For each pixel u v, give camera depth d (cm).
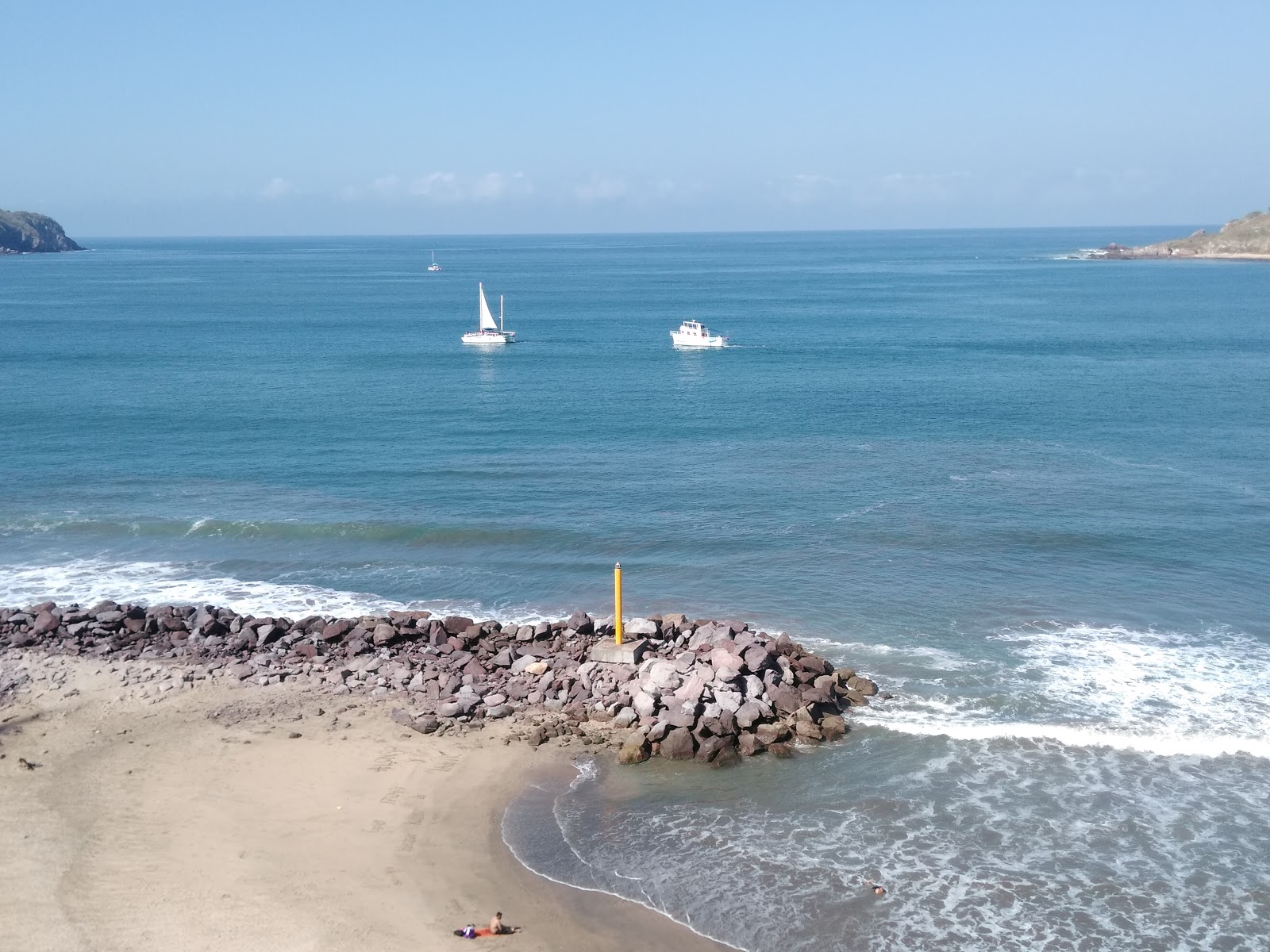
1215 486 5241
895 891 2166
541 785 2572
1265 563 4116
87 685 3083
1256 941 2019
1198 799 2488
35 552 4416
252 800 2470
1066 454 6012
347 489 5391
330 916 2052
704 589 3944
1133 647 3359
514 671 3152
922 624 3569
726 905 2122
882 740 2777
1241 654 3297
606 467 5831
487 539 4566
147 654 3309
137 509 5019
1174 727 2825
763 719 2839
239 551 4453
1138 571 4053
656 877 2211
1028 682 3108
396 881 2175
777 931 2048
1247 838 2334
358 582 4084
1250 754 2683
